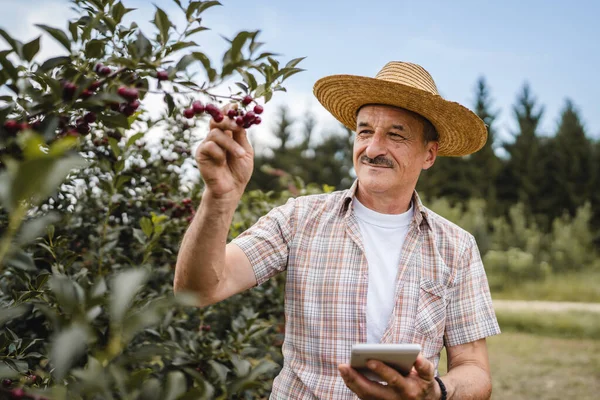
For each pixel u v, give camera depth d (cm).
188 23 113
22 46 101
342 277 181
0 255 65
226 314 276
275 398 181
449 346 193
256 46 111
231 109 131
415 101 188
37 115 105
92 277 220
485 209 2056
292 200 198
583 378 525
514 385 502
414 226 192
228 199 139
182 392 75
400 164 190
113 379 72
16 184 55
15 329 182
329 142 2455
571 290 1139
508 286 1209
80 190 249
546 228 2092
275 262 184
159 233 220
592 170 2230
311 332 179
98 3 125
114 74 109
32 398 81
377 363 136
